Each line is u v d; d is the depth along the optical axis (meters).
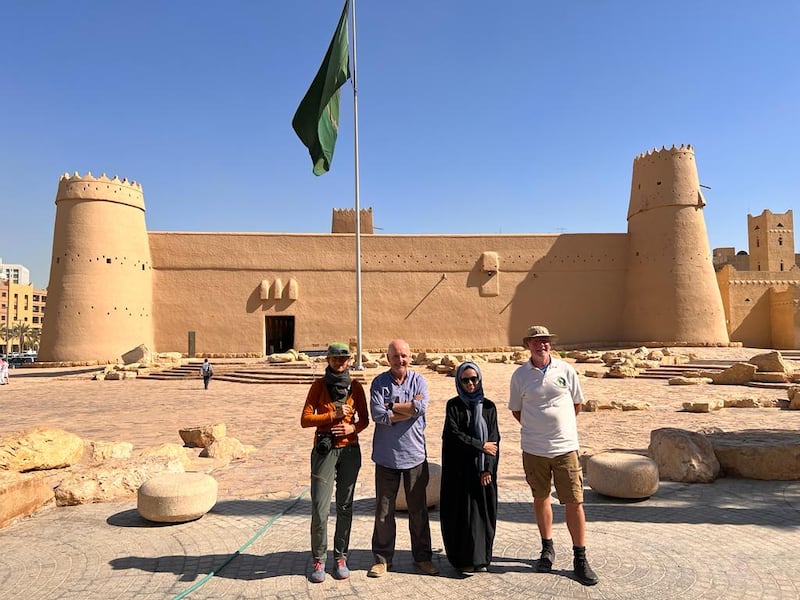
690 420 11.81
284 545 4.91
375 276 37.75
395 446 4.27
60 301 32.72
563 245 38.56
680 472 6.85
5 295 95.69
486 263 37.72
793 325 38.31
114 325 33.06
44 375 27.98
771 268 51.97
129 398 18.03
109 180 33.91
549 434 4.21
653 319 36.25
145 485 5.59
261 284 36.66
